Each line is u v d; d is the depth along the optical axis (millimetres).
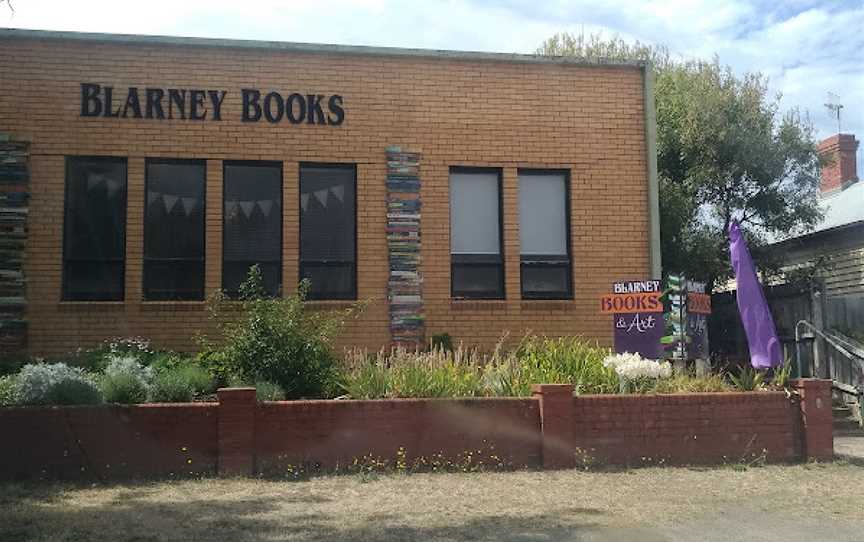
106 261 12945
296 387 10750
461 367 11320
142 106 13180
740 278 11875
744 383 11406
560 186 14328
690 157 20094
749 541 7234
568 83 14367
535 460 10258
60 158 12883
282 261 13320
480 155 13984
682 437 10578
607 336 13938
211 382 11055
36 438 9391
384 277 13523
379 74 13852
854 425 14977
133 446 9508
